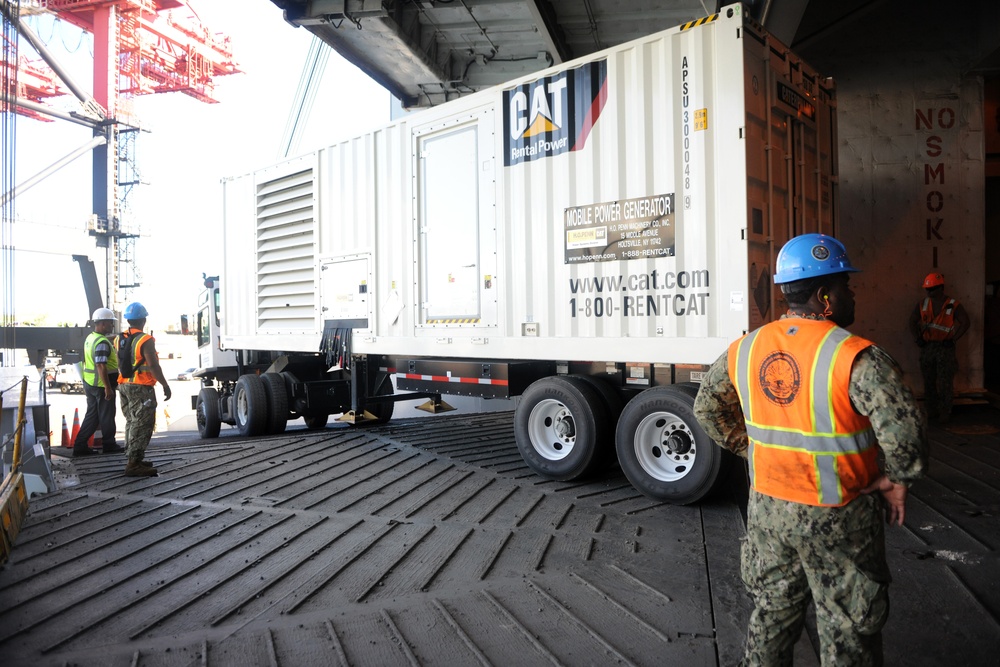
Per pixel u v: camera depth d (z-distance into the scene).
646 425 5.05
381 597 3.31
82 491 5.55
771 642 2.04
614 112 5.22
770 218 4.87
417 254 6.90
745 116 4.58
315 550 4.00
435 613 3.12
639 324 5.13
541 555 3.86
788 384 1.95
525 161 5.85
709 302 4.73
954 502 4.72
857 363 1.84
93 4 41.84
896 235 8.96
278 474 6.07
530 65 11.16
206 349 10.86
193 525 4.55
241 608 3.20
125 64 46.34
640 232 5.10
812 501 1.89
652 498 5.03
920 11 8.84
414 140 6.90
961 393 8.72
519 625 2.98
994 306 9.49
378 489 5.45
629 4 8.74
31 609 3.22
